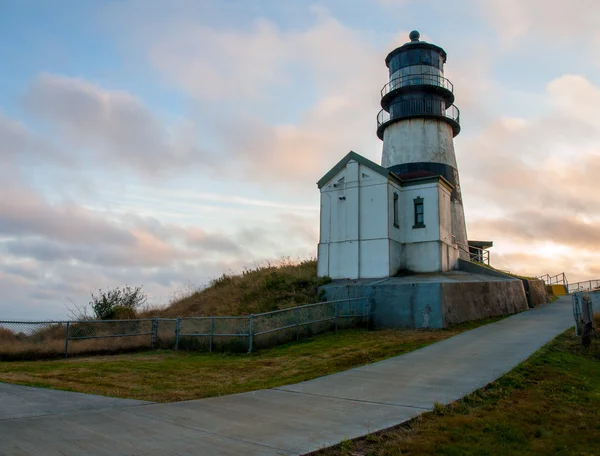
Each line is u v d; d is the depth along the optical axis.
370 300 20.98
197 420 7.54
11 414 7.49
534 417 7.71
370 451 6.27
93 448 5.98
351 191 26.66
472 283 21.61
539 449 6.39
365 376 11.14
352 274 25.78
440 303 19.17
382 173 25.94
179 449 6.07
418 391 9.48
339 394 9.51
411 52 33.44
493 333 16.98
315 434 6.81
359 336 17.84
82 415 7.61
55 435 6.45
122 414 7.78
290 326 17.34
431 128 32.38
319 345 16.14
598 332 14.98
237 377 11.96
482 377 10.31
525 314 23.42
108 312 25.31
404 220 27.03
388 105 34.81
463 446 6.44
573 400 8.70
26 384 10.50
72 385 10.62
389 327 20.16
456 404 8.32
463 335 16.83
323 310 19.25
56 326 19.31
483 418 7.64
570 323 18.72
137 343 18.44
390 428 7.12
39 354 16.09
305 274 27.12
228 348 16.75
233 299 25.67
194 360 15.20
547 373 10.52
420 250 26.34
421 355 13.47
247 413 8.04
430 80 32.88
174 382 11.34
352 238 26.14
